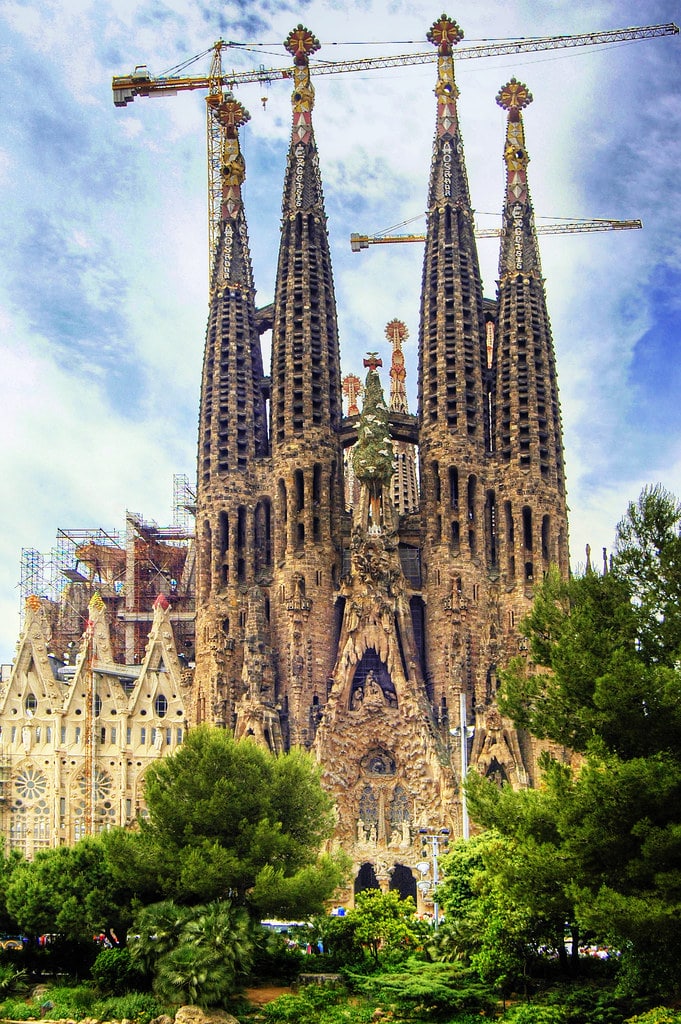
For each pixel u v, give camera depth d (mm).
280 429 140500
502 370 140750
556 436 140250
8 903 76062
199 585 139000
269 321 149375
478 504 137250
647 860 55844
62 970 76125
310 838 81500
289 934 76688
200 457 143125
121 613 157500
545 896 59438
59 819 130250
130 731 133500
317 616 134625
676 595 62531
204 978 63938
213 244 186250
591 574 65688
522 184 146875
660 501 64500
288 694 131500
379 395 136625
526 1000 64125
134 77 180500
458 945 70125
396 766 126500
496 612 134625
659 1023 53875
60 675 144000
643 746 59094
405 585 133750
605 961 67438
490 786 65562
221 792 75750
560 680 62781
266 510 141375
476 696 130125
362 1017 63500
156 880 73125
